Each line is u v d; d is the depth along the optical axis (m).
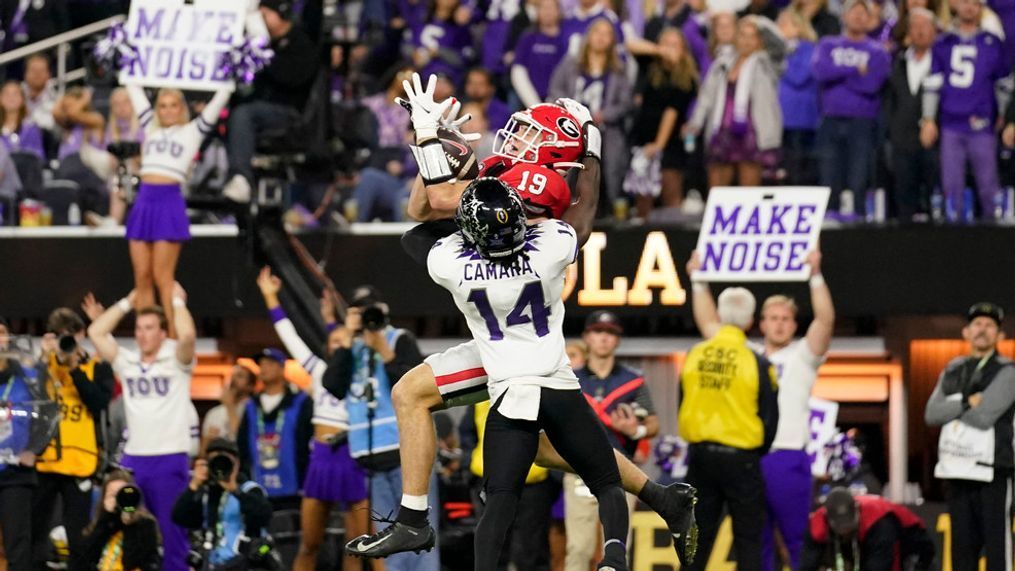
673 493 20.66
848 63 38.09
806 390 32.31
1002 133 38.81
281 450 34.59
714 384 30.50
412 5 43.88
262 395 34.94
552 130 20.86
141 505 31.11
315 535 32.56
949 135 38.03
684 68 39.03
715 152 38.38
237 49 33.91
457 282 19.69
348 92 38.44
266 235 36.28
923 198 38.53
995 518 31.44
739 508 30.47
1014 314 38.84
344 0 43.94
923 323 41.22
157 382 33.16
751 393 30.31
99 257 39.44
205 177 37.69
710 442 30.50
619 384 31.94
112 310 33.84
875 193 38.94
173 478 33.12
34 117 41.91
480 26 44.44
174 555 32.94
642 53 39.41
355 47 38.34
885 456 41.72
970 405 31.53
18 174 40.19
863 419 42.00
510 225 19.31
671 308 38.66
